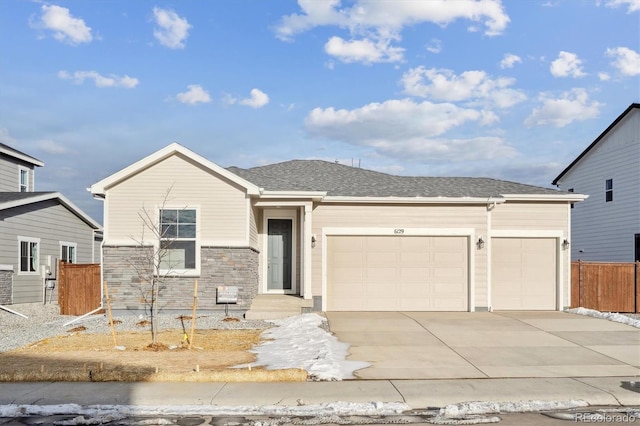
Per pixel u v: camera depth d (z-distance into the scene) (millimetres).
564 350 11859
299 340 12719
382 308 18047
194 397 8336
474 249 18188
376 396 8398
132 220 16781
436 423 7309
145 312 16688
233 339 13031
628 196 26219
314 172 21594
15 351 11664
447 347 12109
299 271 19109
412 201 18109
